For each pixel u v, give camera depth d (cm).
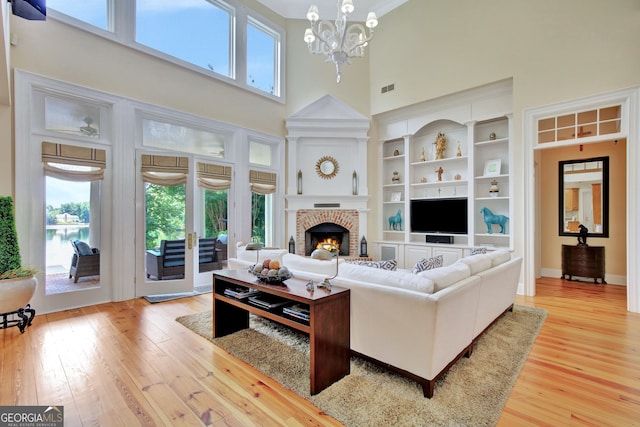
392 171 673
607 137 380
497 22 473
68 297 360
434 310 181
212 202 500
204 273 489
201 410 177
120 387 200
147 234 420
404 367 200
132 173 405
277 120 604
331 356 205
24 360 235
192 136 481
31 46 329
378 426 163
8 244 290
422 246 586
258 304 248
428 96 556
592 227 515
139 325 312
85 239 373
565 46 409
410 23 582
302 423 167
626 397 191
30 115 327
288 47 622
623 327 310
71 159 354
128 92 404
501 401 185
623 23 370
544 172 559
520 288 442
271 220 604
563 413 175
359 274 228
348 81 641
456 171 587
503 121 532
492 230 532
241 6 544
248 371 222
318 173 630
